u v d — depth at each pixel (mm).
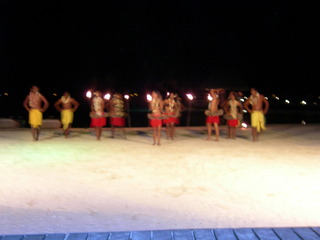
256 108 15727
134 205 7281
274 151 13469
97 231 5797
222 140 16250
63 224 6125
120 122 16812
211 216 6566
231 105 16500
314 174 9930
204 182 9164
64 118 16484
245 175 9859
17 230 5805
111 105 16844
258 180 9336
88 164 11234
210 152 13289
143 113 40188
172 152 13289
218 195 8008
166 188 8609
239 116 16641
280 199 7676
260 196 7914
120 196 7945
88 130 19312
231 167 10836
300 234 5309
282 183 9008
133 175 9898
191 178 9570
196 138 16844
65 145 14695
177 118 16703
